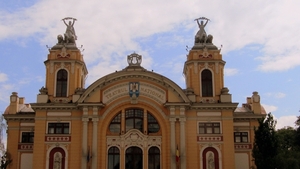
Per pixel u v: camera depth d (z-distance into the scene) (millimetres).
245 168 56375
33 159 50938
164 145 51719
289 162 45094
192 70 55562
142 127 52625
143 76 53219
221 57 56188
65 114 52562
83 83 58719
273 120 47000
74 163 50906
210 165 51375
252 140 57406
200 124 52688
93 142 50719
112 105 52625
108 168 51250
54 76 54812
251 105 61000
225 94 53750
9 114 57000
